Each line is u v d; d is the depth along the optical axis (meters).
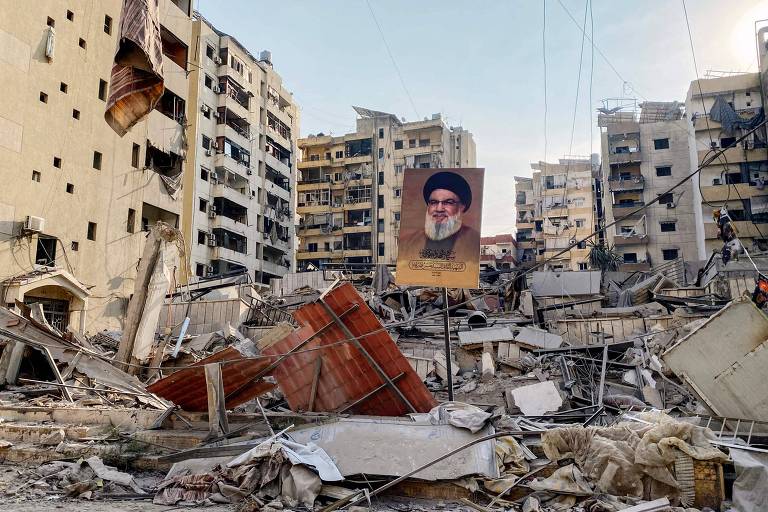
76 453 9.95
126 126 14.34
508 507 8.14
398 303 28.41
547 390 15.40
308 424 10.12
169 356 18.84
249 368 11.66
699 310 23.06
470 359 20.64
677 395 15.29
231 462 8.66
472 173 15.57
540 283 32.78
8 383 15.52
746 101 51.84
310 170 73.88
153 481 9.14
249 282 36.56
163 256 18.97
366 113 73.62
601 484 8.19
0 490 8.14
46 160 25.89
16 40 24.73
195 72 48.50
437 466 8.71
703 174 51.69
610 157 59.75
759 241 47.91
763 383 10.59
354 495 7.95
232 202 51.91
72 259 26.86
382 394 12.20
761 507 7.46
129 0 13.05
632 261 56.66
